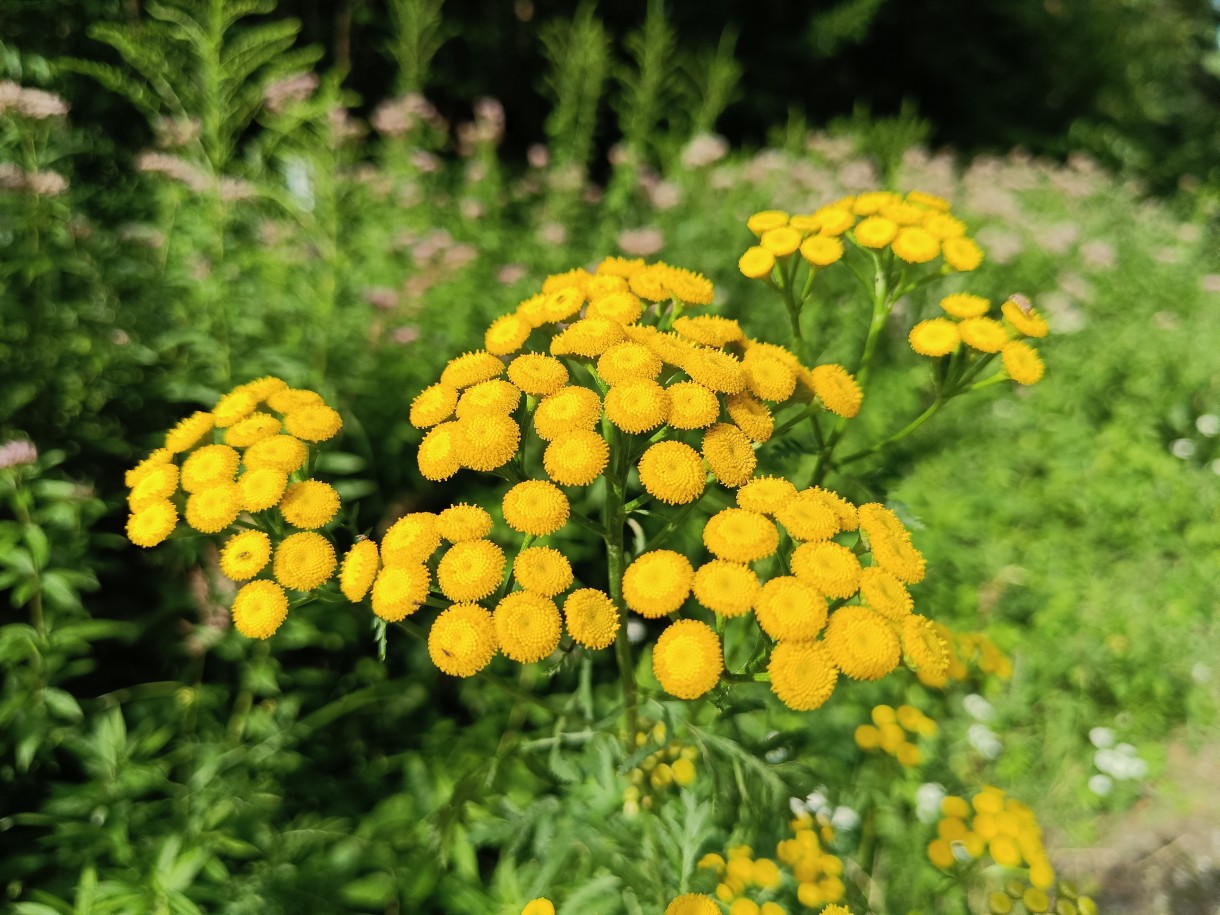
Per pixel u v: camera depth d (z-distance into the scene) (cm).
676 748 13
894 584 12
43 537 16
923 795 19
